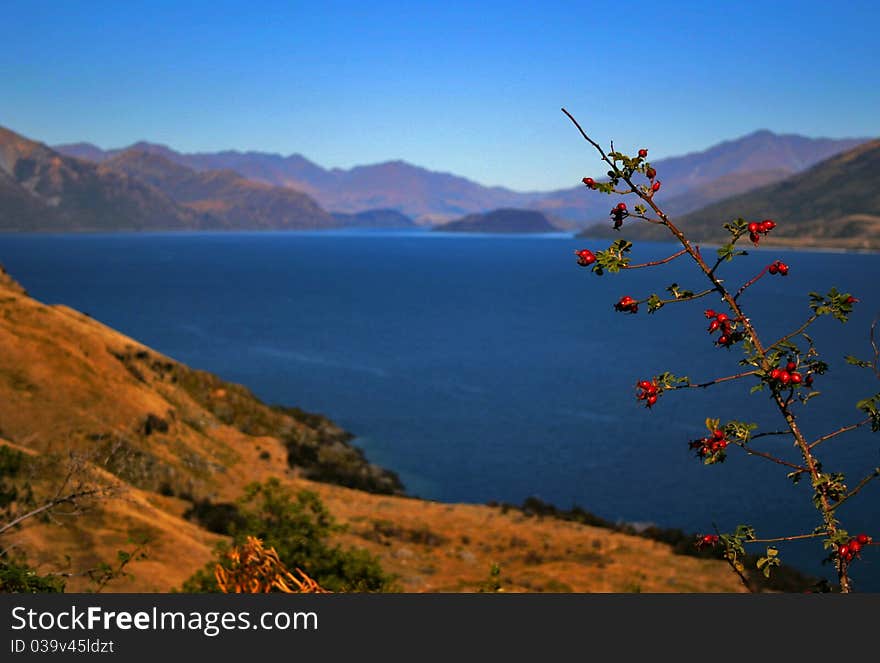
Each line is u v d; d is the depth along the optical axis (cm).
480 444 7038
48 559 1908
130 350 5428
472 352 12988
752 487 5597
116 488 919
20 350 4122
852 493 387
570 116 388
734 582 3309
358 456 6281
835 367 10619
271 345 13075
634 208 391
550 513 4812
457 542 3959
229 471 4478
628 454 6719
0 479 2152
